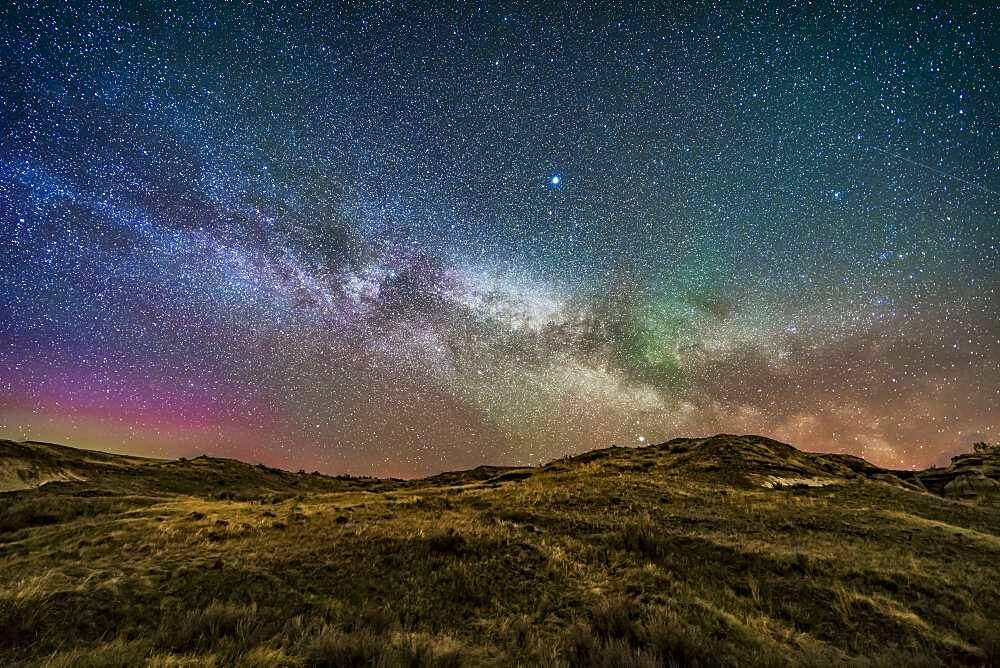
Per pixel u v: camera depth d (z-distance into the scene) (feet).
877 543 45.98
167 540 44.21
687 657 23.24
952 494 110.52
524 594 33.09
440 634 26.22
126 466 160.25
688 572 37.32
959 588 35.27
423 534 44.32
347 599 31.55
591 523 51.19
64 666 19.29
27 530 55.47
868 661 24.36
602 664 21.75
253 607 28.04
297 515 57.57
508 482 109.91
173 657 20.22
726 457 114.93
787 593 33.91
